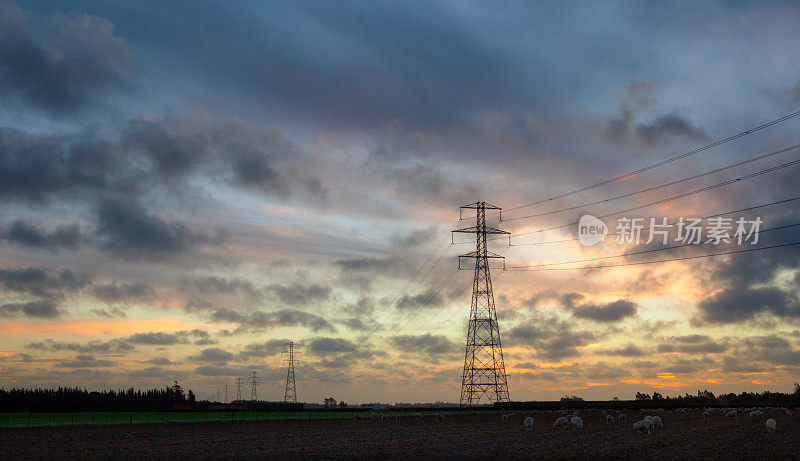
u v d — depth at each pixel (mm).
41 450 56250
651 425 75625
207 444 61969
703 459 43031
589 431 73000
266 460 47094
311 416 134750
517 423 96500
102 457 50156
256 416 131250
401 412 157250
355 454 50781
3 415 129375
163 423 105375
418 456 48375
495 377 114062
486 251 114188
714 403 189000
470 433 73750
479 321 113562
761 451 47594
